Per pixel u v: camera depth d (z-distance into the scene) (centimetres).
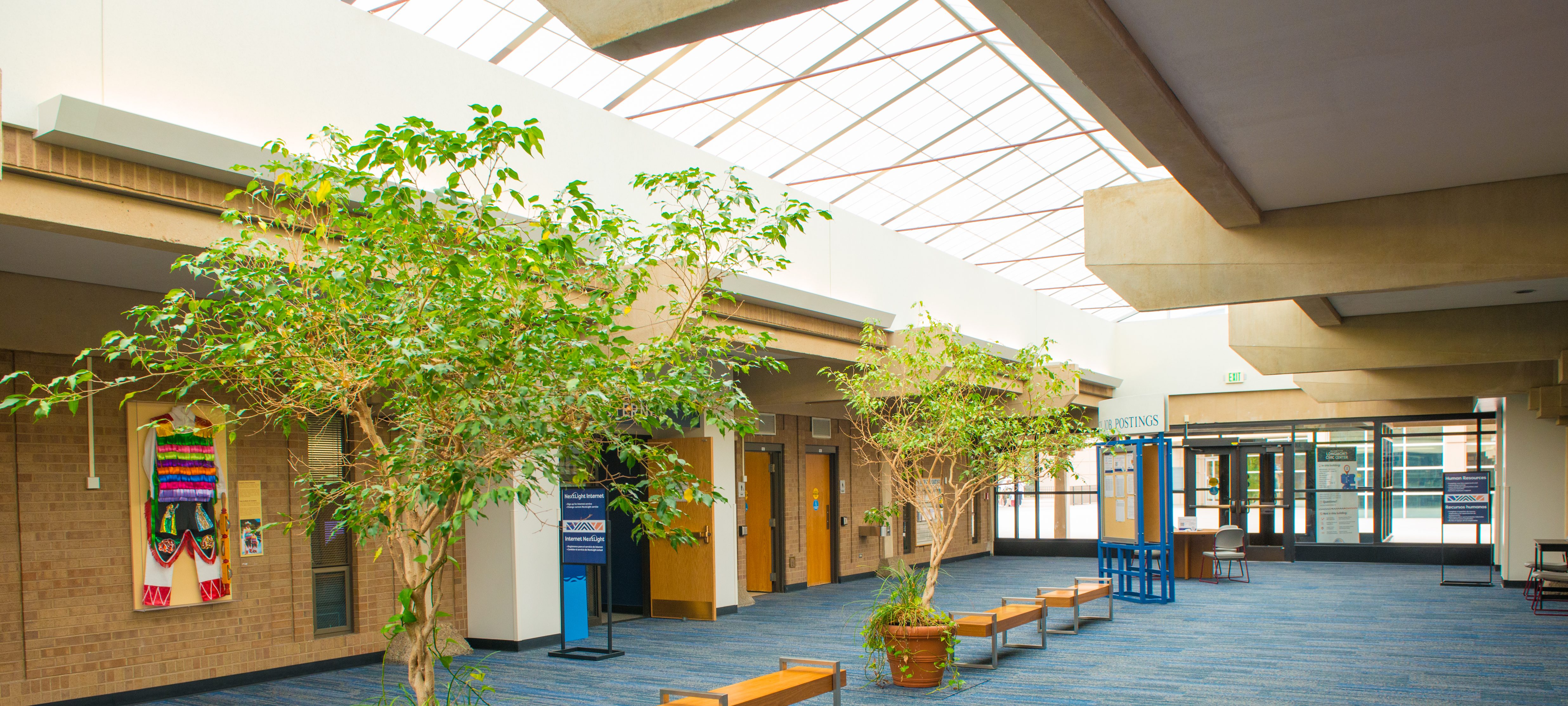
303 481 431
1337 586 1518
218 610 829
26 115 483
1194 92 542
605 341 393
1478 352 1205
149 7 539
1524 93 547
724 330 462
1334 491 1973
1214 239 831
